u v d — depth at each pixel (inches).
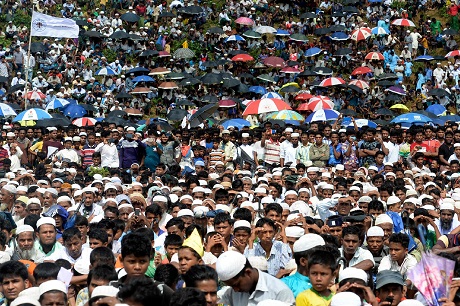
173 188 1902.1
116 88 3941.9
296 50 4407.0
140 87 3855.8
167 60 4173.2
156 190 1806.1
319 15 4702.3
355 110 3814.0
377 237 1237.7
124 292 780.0
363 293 928.9
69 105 3405.5
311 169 2097.7
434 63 4436.5
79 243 1267.2
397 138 2518.5
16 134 2518.5
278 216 1344.7
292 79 4119.1
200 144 2583.7
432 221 1454.2
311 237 1014.4
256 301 887.1
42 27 3174.2
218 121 3225.9
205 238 1268.5
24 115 2807.6
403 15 4650.6
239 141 2532.0
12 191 1670.8
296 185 1920.5
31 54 3996.1
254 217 1499.8
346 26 4667.8
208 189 1782.7
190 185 1914.4
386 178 2090.3
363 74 4207.7
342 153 2455.7
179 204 1610.5
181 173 2331.4
